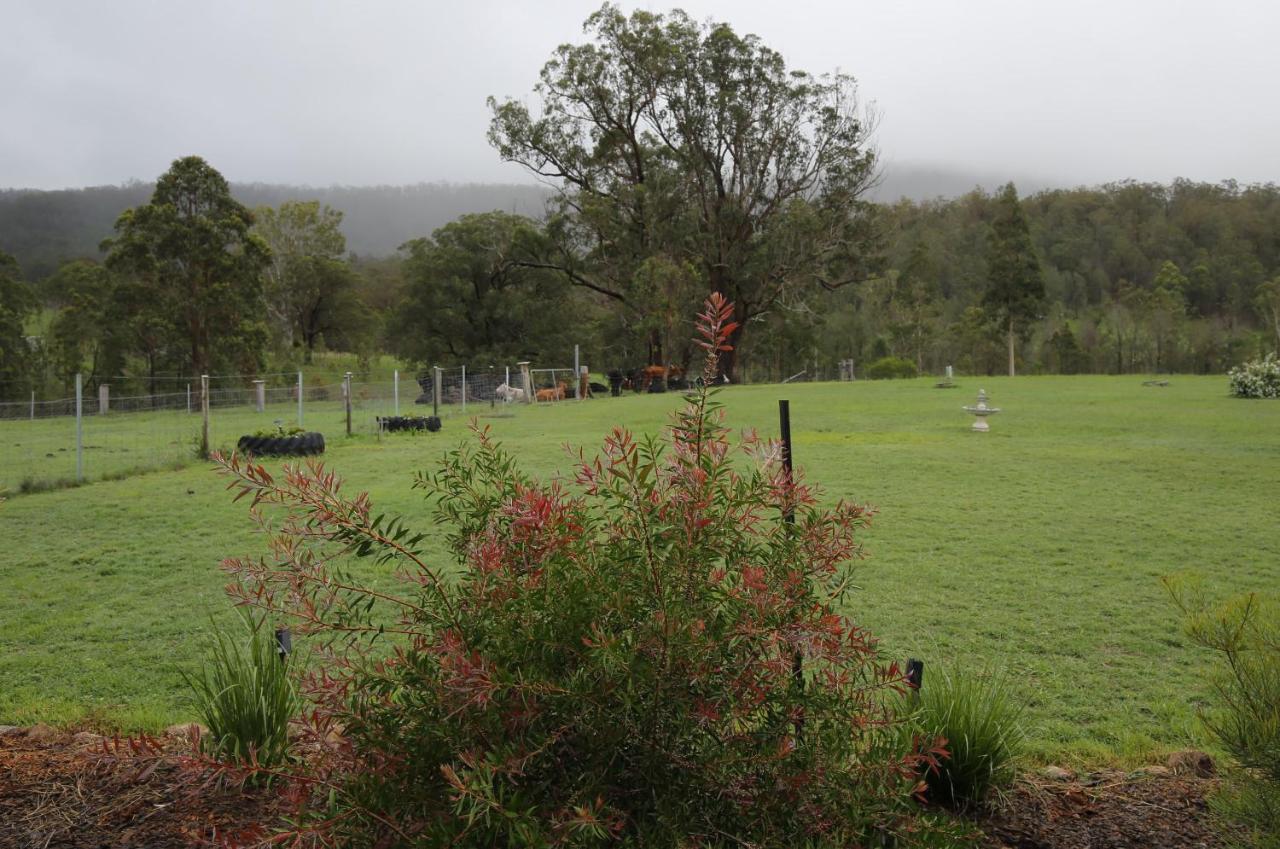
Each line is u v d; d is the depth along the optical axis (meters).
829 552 2.26
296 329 69.88
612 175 49.12
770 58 46.62
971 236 96.06
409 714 2.03
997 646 5.52
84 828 2.56
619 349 54.34
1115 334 60.78
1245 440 16.61
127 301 44.19
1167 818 2.88
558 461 14.44
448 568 6.95
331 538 2.25
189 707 4.48
